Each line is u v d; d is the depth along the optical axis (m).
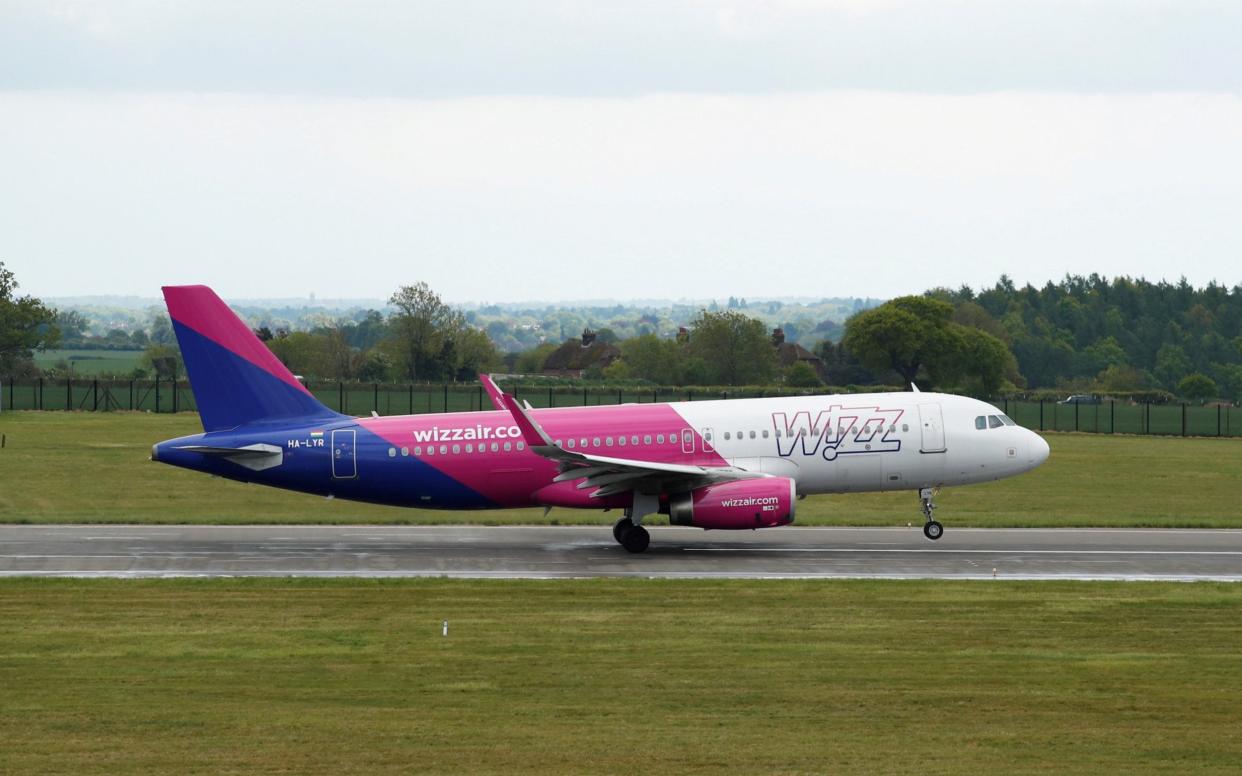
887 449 175.62
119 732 84.19
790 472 174.12
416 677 101.38
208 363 173.88
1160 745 81.88
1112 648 112.56
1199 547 176.25
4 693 95.75
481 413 176.62
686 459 173.12
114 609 129.38
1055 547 175.75
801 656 108.94
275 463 173.00
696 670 103.81
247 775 74.06
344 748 80.19
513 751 79.62
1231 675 102.50
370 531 190.75
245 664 106.00
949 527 197.62
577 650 111.19
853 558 164.88
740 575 150.88
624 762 77.19
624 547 169.62
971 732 85.12
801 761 77.62
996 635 117.69
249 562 160.38
